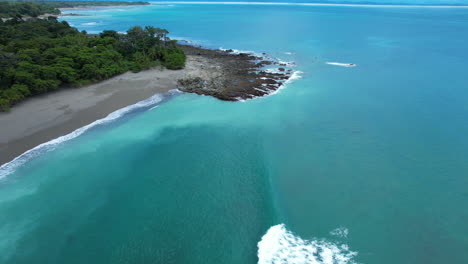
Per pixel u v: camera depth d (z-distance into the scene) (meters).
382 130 43.22
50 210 29.56
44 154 37.09
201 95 55.53
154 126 44.81
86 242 26.45
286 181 33.59
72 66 54.66
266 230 27.48
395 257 24.70
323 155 38.03
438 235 26.61
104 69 57.53
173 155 38.19
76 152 37.97
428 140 40.44
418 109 49.28
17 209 29.42
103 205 30.38
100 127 43.72
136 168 35.75
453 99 52.75
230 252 25.55
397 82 62.34
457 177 33.53
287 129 44.19
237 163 36.72
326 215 28.92
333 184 32.97
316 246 25.81
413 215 28.62
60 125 43.00
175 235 27.17
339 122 45.88
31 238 26.66
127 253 25.55
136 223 28.34
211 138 42.00
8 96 43.72
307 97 55.25
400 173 34.38
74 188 32.38
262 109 50.44
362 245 25.80
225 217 29.00
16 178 33.16
